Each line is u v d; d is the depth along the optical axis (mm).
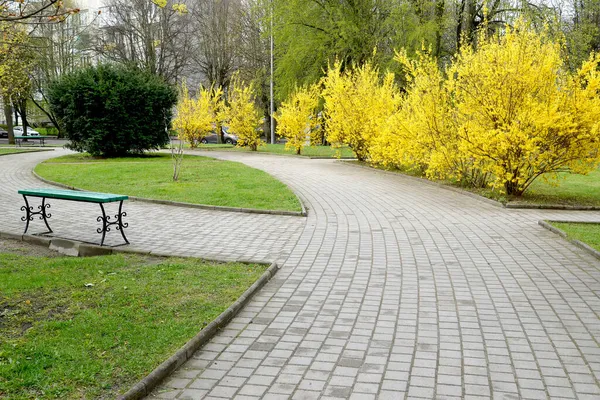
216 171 19406
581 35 24359
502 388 3932
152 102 27047
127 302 5621
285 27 33125
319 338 4934
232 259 7629
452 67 14172
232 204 12305
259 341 4863
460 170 14891
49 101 26875
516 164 12516
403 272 7145
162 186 15273
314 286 6543
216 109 37188
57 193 8727
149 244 8680
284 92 34562
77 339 4598
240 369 4289
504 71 12156
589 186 15633
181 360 4367
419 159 17359
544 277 6812
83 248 8258
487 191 14211
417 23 29859
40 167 20750
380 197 13859
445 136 14891
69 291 5945
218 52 46125
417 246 8609
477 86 12859
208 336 4898
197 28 47688
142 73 27672
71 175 17938
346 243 8844
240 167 21031
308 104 29938
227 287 6227
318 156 28609
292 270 7242
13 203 12641
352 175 19141
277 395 3854
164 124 27844
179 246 8570
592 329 5078
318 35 32312
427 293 6246
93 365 4109
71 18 41281
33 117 64312
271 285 6578
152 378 3941
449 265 7465
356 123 22781
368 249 8430
